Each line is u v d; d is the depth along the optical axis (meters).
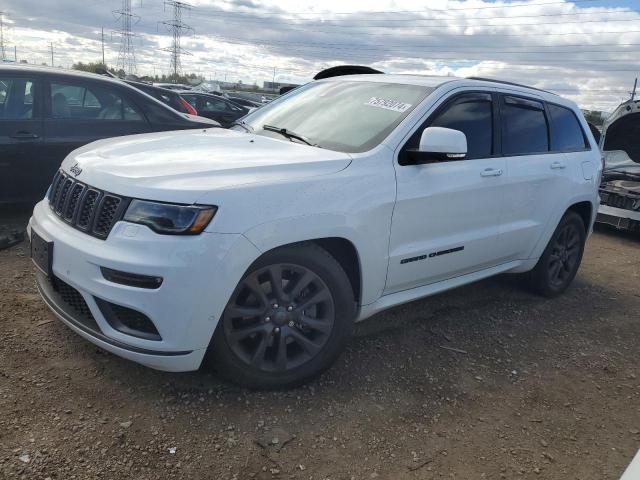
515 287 5.25
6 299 3.87
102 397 2.88
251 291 2.87
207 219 2.59
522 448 2.88
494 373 3.61
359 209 3.09
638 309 5.12
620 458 2.88
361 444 2.77
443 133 3.26
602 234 8.44
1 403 2.73
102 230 2.73
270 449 2.65
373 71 4.74
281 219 2.77
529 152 4.45
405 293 3.64
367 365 3.50
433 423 3.00
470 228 3.91
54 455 2.45
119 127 5.96
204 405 2.91
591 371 3.80
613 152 8.83
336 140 3.52
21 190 5.57
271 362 3.04
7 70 5.43
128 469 2.43
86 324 2.80
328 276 3.05
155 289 2.55
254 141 3.52
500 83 4.36
